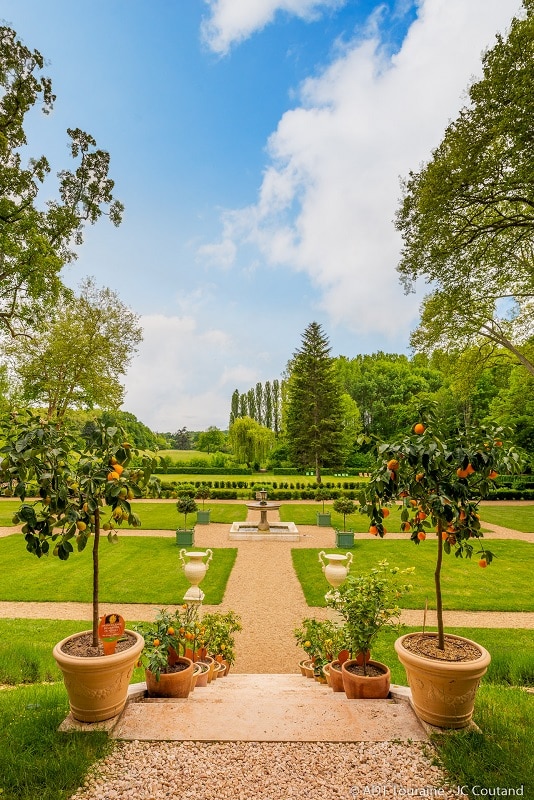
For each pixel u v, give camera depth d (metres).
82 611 7.98
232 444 43.00
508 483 27.81
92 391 19.70
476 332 16.59
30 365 19.11
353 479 40.09
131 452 3.00
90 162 13.40
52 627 7.04
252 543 14.48
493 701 3.50
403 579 10.10
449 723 2.80
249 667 6.04
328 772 2.44
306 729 2.85
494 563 11.57
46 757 2.50
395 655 6.13
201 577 8.00
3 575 10.34
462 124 9.89
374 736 2.78
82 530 2.76
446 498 2.77
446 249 12.11
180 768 2.46
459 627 7.25
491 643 6.49
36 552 2.80
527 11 8.73
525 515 20.23
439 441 2.65
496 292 15.44
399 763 2.51
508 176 9.82
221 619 5.58
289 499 25.72
